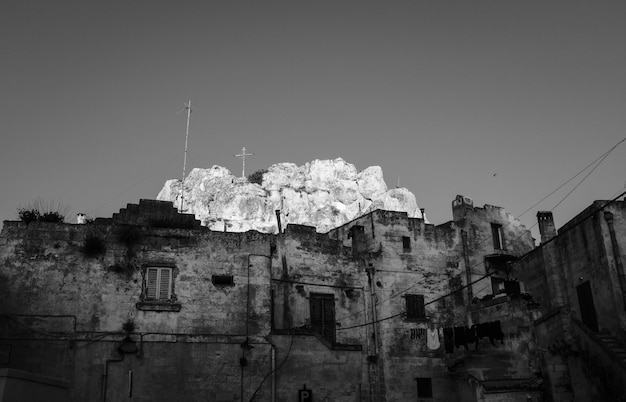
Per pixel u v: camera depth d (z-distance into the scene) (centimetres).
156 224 3266
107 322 2983
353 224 4419
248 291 3219
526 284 4372
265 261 3303
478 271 4384
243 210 12294
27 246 3016
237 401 3008
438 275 4238
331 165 14875
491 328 3578
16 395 2227
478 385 3512
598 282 3594
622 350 3139
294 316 3681
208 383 2998
